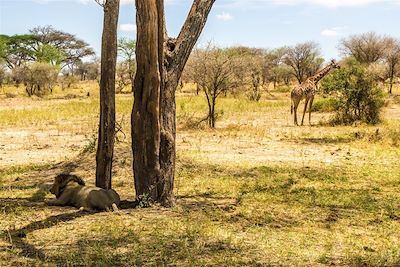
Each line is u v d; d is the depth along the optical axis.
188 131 18.02
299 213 7.86
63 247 5.99
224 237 6.47
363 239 6.62
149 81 7.60
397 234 6.89
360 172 11.23
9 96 44.50
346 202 8.58
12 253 5.76
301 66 54.56
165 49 7.92
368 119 20.92
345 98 21.09
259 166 11.77
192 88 49.38
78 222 7.02
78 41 70.81
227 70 18.91
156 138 7.77
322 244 6.36
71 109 27.89
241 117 24.17
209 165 11.71
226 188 9.53
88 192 7.78
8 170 11.28
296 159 12.87
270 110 28.17
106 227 6.70
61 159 12.69
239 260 5.64
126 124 18.77
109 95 8.00
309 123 21.12
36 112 25.77
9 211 7.64
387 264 5.70
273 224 7.21
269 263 5.59
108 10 7.75
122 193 9.19
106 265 5.34
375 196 9.10
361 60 49.41
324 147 14.80
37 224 6.92
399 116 24.73
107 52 7.88
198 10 8.01
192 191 9.24
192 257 5.68
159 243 6.12
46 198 8.70
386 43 48.88
